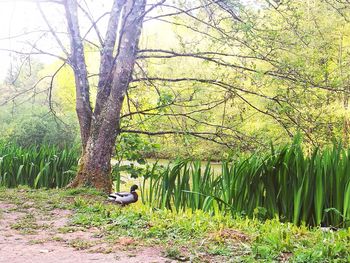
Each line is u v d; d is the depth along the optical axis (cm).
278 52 1128
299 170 741
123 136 1162
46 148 1316
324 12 1307
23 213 799
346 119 1227
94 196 961
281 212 767
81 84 1106
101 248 554
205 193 832
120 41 1026
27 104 2227
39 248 561
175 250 523
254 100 1316
